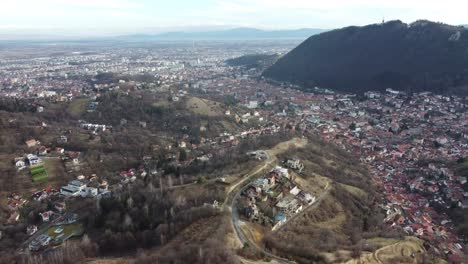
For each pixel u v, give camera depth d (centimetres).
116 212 16362
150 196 16912
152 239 14075
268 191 17025
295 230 14575
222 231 12888
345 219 17012
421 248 14375
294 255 12262
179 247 12162
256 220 14438
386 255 13088
